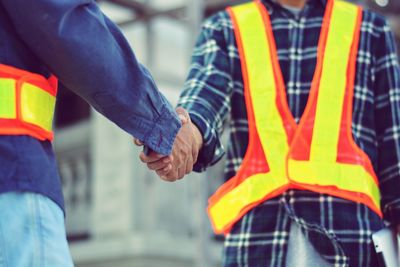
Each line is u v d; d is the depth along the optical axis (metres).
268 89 2.43
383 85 2.48
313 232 2.28
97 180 8.90
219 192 2.43
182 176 2.10
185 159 2.08
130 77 1.70
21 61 1.60
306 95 2.41
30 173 1.54
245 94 2.44
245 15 2.54
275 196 2.34
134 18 8.34
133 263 8.62
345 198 2.32
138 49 8.73
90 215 8.91
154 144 1.76
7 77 1.57
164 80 8.82
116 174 8.80
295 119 2.39
